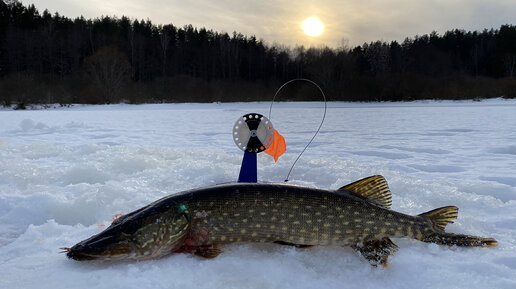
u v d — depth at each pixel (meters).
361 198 0.57
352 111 6.03
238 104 10.30
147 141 2.01
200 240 0.53
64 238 0.59
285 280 0.47
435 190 0.85
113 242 0.49
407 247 0.56
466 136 2.21
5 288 0.44
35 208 0.74
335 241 0.54
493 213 0.73
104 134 2.35
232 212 0.53
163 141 2.01
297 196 0.55
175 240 0.51
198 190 0.55
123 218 0.52
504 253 0.53
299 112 5.98
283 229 0.54
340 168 1.06
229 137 2.24
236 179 0.97
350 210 0.55
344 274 0.49
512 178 1.04
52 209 0.74
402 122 3.43
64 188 0.90
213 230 0.53
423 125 3.04
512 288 0.44
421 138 2.13
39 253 0.54
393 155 1.51
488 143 1.86
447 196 0.80
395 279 0.47
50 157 1.38
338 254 0.54
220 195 0.54
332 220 0.54
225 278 0.46
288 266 0.50
